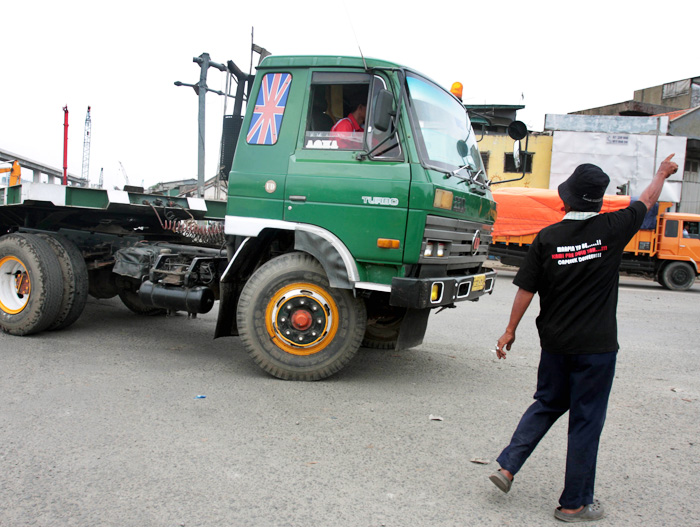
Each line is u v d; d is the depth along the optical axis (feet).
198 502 9.17
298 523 8.64
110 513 8.74
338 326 15.75
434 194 14.44
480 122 20.56
